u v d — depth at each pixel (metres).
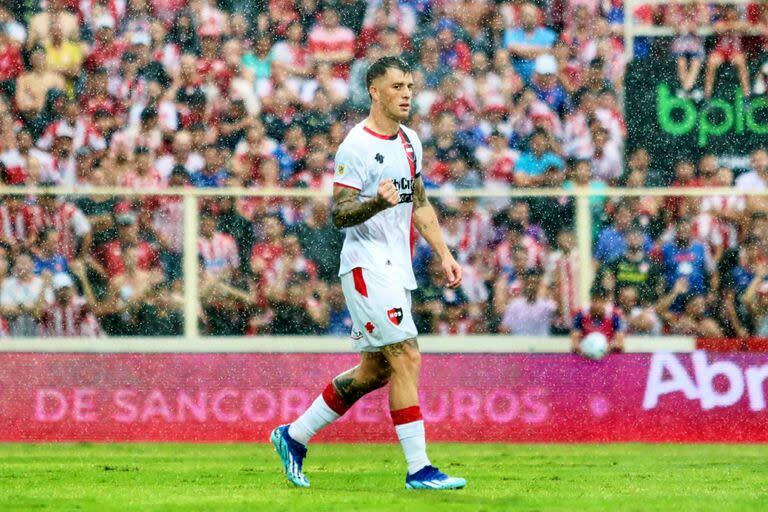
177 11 32.00
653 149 31.09
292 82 31.83
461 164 30.94
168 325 28.64
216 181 30.81
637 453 23.72
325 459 22.22
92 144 31.00
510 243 29.45
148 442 25.59
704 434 25.84
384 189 14.33
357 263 15.32
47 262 28.69
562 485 17.80
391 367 15.41
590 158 30.91
